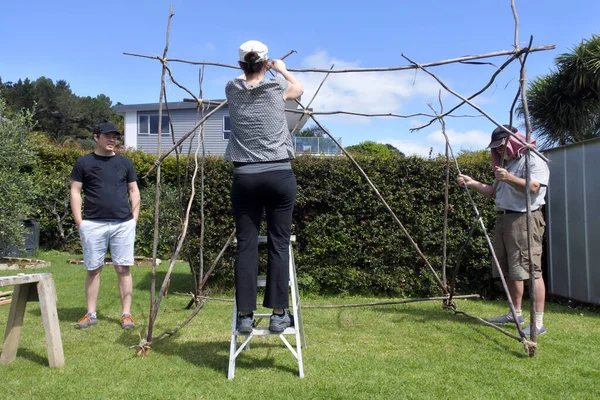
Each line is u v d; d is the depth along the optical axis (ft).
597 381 9.39
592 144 16.74
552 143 34.94
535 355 11.01
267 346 11.77
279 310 9.81
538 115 34.47
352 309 16.34
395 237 19.24
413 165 19.39
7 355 10.22
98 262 13.78
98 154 14.15
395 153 20.62
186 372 9.75
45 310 9.96
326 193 19.40
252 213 9.79
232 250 19.60
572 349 11.58
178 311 15.88
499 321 14.24
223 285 20.08
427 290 19.42
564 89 33.09
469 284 19.33
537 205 13.23
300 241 19.81
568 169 18.26
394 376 9.57
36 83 177.99
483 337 12.66
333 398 8.43
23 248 29.12
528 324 14.14
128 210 14.30
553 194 19.35
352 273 19.42
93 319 13.82
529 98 34.12
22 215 28.66
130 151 41.29
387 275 19.40
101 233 13.75
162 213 30.09
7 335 10.24
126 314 13.83
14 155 27.86
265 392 8.68
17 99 162.30
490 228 18.84
